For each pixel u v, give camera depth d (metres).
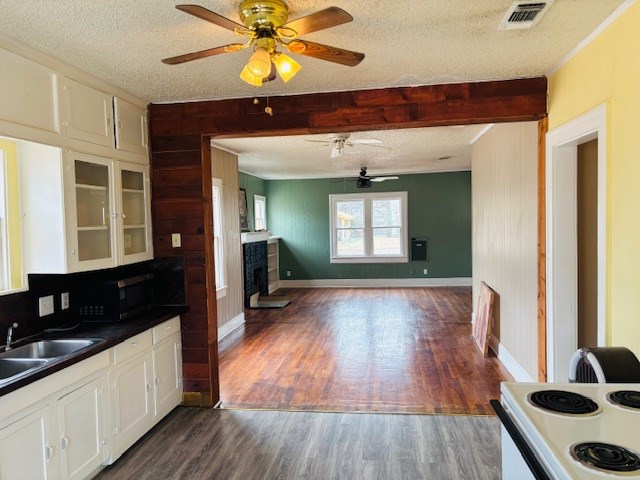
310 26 1.84
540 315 3.32
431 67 2.89
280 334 6.08
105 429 2.66
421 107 3.27
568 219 3.05
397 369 4.55
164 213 3.62
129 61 2.67
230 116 3.49
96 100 2.97
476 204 5.97
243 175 8.73
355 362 4.80
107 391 2.68
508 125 4.31
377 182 9.98
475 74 3.06
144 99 3.48
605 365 1.85
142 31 2.28
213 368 3.70
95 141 2.95
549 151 3.10
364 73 2.98
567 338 3.08
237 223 6.75
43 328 2.90
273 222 10.45
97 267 2.95
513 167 4.15
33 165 2.68
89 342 2.66
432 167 8.96
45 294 2.92
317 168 8.46
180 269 3.62
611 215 2.29
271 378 4.36
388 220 10.11
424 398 3.78
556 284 3.08
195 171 3.56
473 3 2.05
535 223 3.53
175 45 2.46
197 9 1.72
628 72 2.12
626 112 2.14
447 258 9.91
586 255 3.15
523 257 3.88
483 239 5.55
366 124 3.33
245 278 7.93
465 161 8.05
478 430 3.17
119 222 3.18
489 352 5.05
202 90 3.28
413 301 8.22
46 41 2.36
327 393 3.94
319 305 8.07
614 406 1.41
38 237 2.70
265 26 1.95
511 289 4.30
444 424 3.28
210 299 3.66
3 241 2.66
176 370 3.57
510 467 1.42
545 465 1.15
